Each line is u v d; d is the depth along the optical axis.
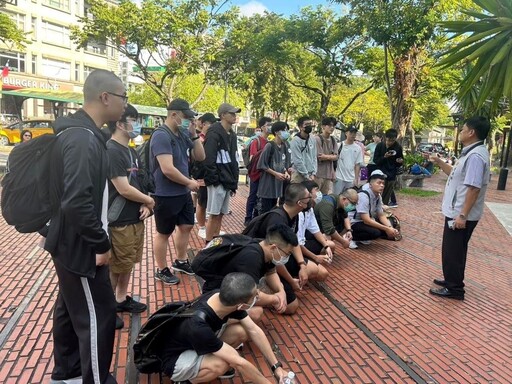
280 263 3.55
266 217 4.25
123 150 3.72
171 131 4.56
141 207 3.86
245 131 47.19
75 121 2.44
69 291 2.50
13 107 30.92
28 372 3.11
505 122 21.81
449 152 36.28
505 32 5.72
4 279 4.86
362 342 3.83
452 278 4.92
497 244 7.78
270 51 18.17
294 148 7.08
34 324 3.82
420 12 12.34
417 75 13.98
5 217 2.39
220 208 5.81
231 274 2.82
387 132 9.03
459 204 4.71
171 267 5.33
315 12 17.05
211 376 2.76
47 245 2.42
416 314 4.47
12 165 2.37
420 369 3.44
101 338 2.55
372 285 5.24
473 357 3.66
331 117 7.86
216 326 2.83
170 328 2.83
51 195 2.40
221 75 23.72
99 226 2.33
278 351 3.60
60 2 35.12
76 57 36.91
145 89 38.47
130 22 17.97
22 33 17.42
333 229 5.72
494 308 4.72
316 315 4.34
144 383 3.05
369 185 6.84
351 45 17.42
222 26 20.14
